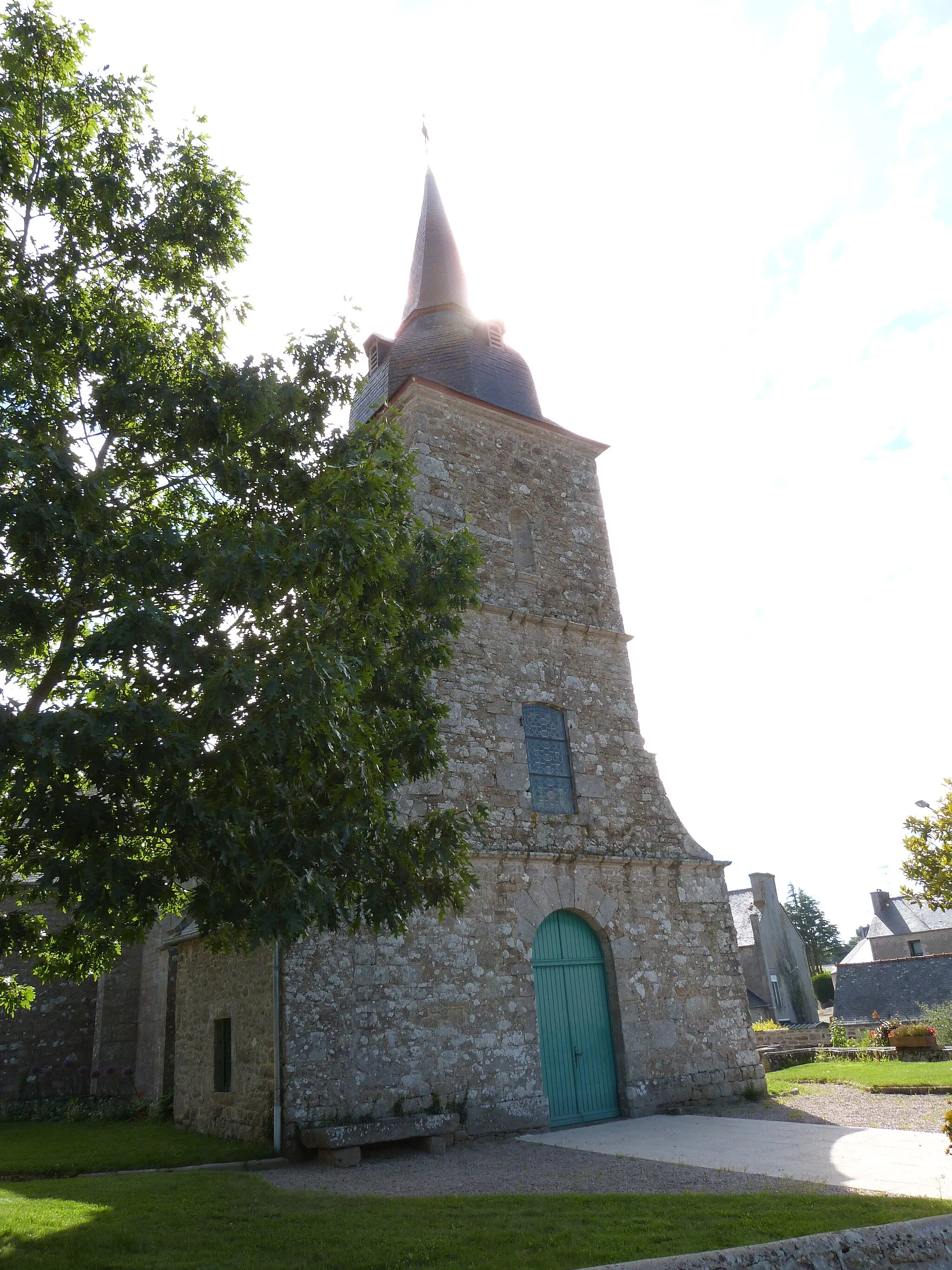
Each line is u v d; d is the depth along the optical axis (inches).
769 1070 684.7
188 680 236.2
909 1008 1049.5
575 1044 464.8
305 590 262.1
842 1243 196.4
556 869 488.7
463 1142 402.3
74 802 209.3
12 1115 642.8
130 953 712.4
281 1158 366.6
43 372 265.4
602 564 606.2
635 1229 230.5
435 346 630.5
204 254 309.1
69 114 291.4
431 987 422.3
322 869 255.3
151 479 299.9
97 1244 231.5
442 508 540.7
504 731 502.9
